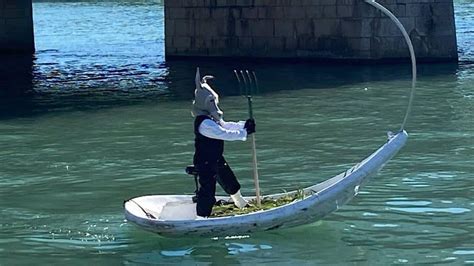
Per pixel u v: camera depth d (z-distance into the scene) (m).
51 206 13.49
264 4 34.19
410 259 10.55
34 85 29.80
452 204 12.99
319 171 15.64
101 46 45.69
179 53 36.69
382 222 12.06
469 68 30.80
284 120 21.25
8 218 12.80
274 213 11.14
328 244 11.10
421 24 32.22
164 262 10.60
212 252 10.85
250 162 16.48
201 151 11.27
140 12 80.06
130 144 18.66
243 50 34.91
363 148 17.67
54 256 10.98
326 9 32.66
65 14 79.75
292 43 33.59
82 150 18.12
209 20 35.72
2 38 42.31
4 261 10.82
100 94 26.95
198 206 11.30
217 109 11.30
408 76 28.83
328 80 28.33
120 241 11.50
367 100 24.08
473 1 80.06
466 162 15.98
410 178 14.71
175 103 24.59
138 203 11.78
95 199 13.90
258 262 10.49
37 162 16.98
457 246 11.01
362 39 31.89
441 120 20.72
